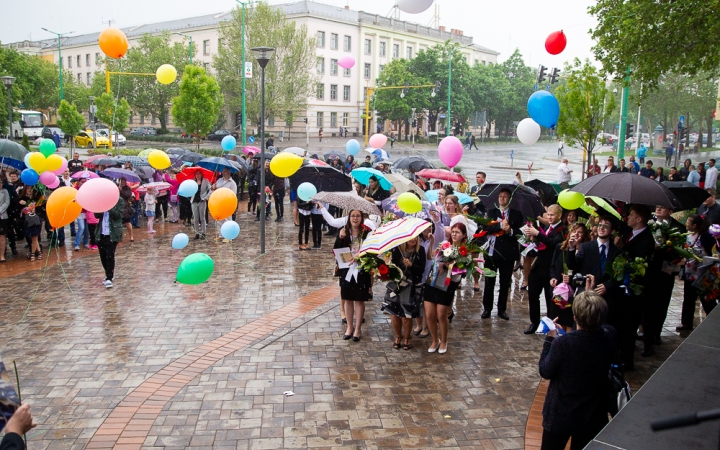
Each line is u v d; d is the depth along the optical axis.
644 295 6.84
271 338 7.93
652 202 6.19
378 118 67.38
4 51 50.28
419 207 7.70
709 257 7.68
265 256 13.24
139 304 9.40
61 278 10.97
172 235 15.75
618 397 4.10
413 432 5.52
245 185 22.73
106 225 10.13
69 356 7.22
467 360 7.29
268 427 5.57
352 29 68.19
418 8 7.32
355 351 7.54
